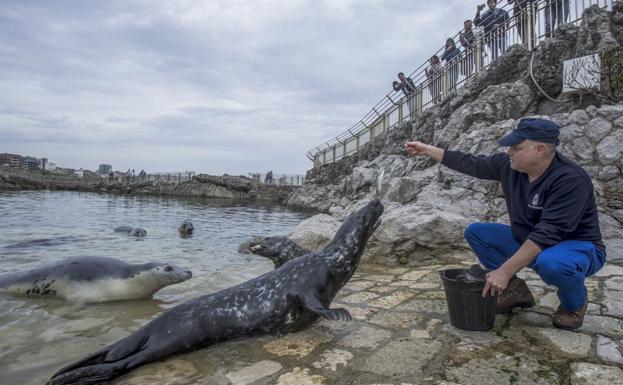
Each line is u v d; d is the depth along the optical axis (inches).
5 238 418.3
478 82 523.2
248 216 812.0
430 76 763.4
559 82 397.1
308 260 150.1
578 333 135.9
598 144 298.8
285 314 140.3
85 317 184.4
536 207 134.6
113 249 369.4
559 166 130.6
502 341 131.1
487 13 580.7
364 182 781.3
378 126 1069.8
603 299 169.6
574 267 125.3
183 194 1713.8
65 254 337.4
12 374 127.2
